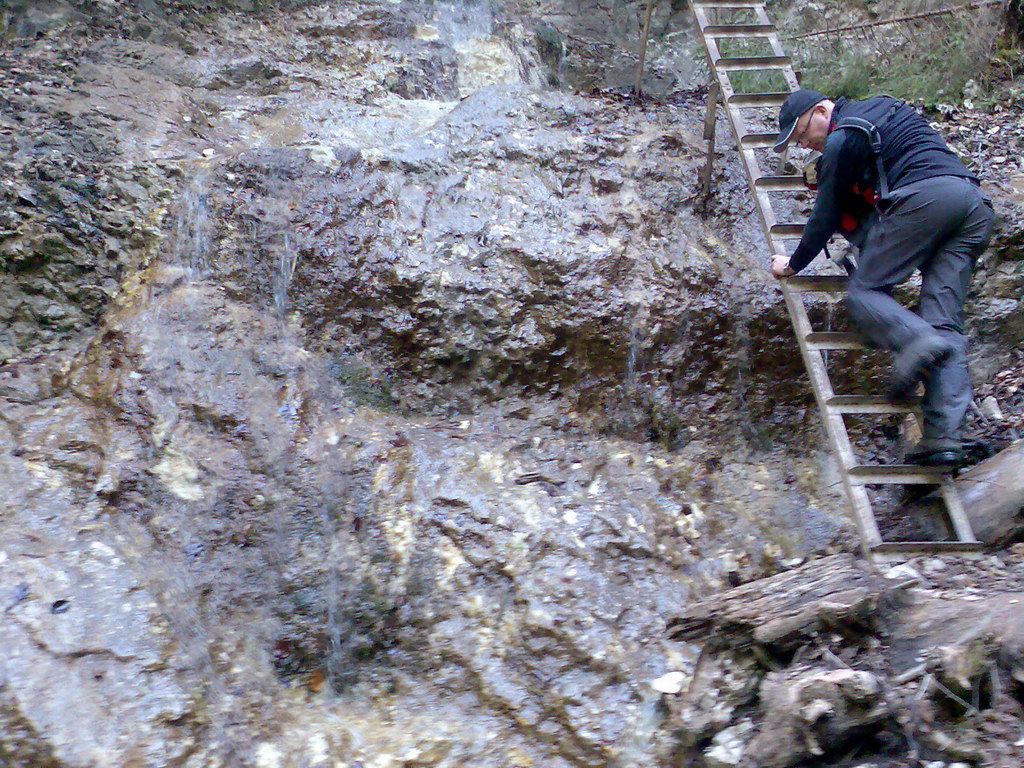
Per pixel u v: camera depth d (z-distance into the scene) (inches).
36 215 175.2
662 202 199.9
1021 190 206.1
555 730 131.8
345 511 154.8
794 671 120.2
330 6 287.4
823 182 146.6
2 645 121.8
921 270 149.0
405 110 238.7
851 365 182.2
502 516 154.5
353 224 184.1
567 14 311.6
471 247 184.2
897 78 261.0
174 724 122.6
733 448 177.0
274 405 162.9
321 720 134.7
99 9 254.5
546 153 203.9
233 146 204.1
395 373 174.2
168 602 136.3
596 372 177.9
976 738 106.8
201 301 172.9
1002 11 260.8
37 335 168.2
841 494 169.5
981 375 185.8
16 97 200.4
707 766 118.9
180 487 150.6
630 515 158.2
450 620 145.0
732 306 183.2
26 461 146.8
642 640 140.6
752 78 267.1
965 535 140.3
